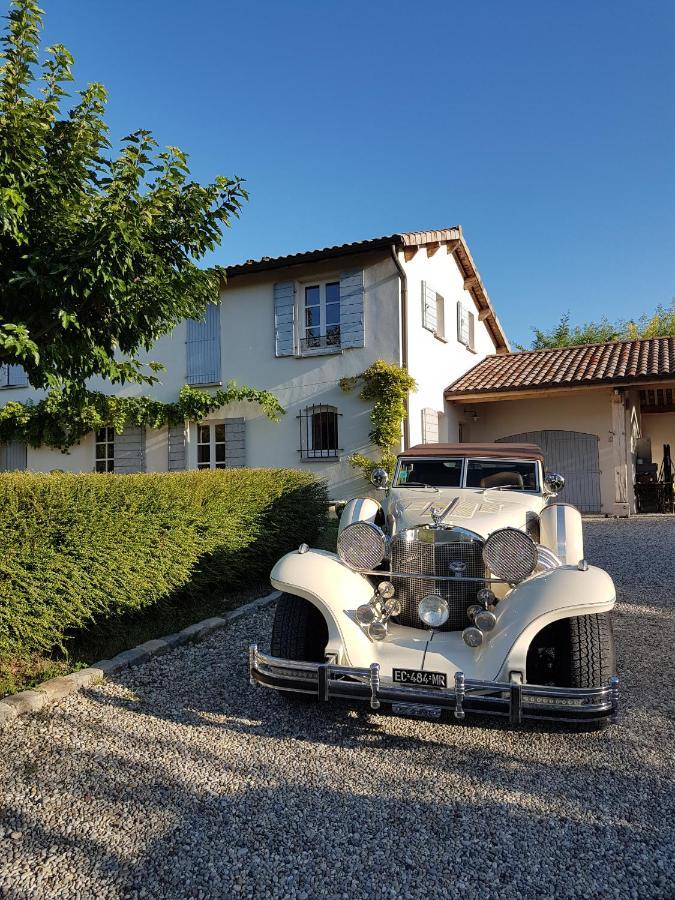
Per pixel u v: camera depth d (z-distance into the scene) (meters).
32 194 4.99
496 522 4.29
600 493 14.77
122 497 4.92
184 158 5.48
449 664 3.42
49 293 4.86
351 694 3.34
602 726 3.46
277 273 13.96
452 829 2.68
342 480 13.23
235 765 3.23
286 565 3.93
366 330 13.12
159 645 4.95
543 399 15.48
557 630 3.68
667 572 7.90
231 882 2.36
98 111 5.23
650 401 19.03
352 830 2.68
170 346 15.12
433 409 14.14
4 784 3.02
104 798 2.91
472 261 16.16
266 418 14.07
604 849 2.54
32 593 4.13
